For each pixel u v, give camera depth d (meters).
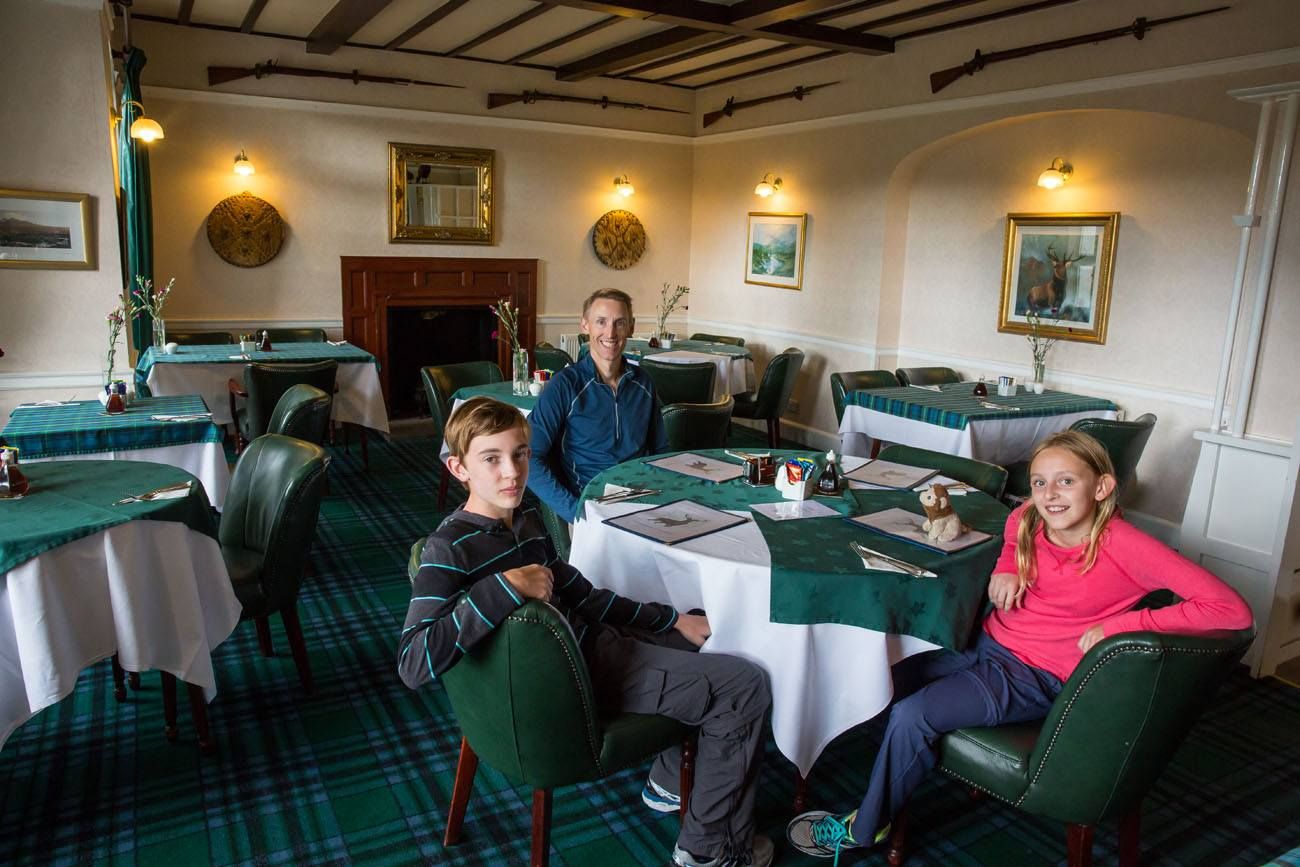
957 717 1.85
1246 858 2.15
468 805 2.27
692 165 7.91
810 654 1.93
